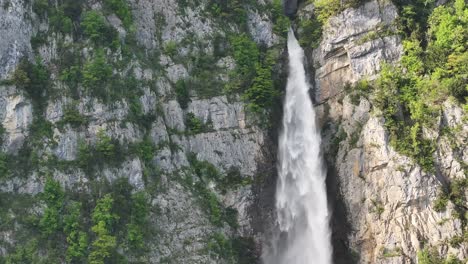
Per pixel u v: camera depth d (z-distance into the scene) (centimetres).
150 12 11319
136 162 10106
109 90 10306
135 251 9600
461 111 10281
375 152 10369
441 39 10838
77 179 9781
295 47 11788
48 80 10194
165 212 10075
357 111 10812
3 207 9350
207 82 11119
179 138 10669
